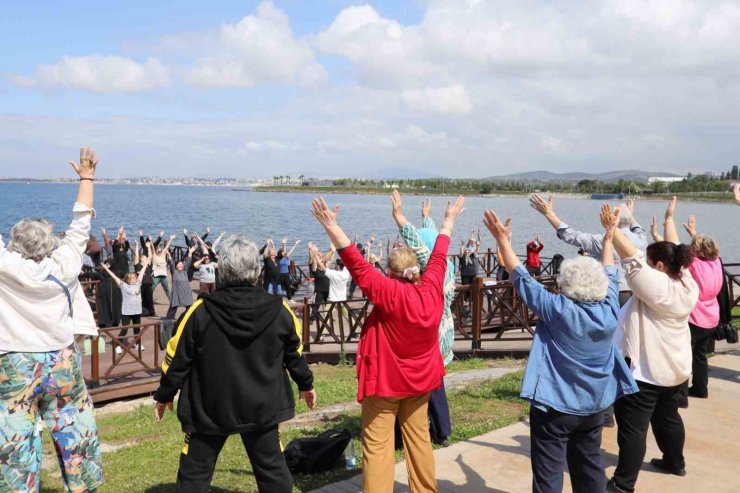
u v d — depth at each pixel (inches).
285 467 133.6
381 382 138.3
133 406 386.6
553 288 455.5
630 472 162.6
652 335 160.7
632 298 167.2
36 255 136.3
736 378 279.6
